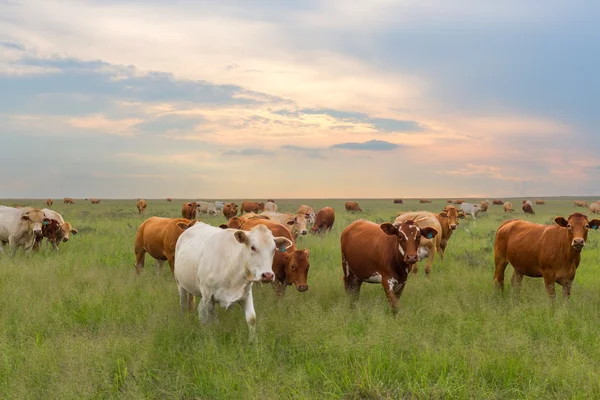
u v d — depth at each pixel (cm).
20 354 685
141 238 1290
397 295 971
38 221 1597
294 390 568
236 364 646
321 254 1700
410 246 890
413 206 7850
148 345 709
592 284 1179
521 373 615
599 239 2205
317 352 691
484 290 1079
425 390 567
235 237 762
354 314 868
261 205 3581
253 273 758
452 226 1556
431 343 707
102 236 2212
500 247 1097
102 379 607
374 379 599
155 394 594
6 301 955
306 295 1042
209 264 806
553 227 988
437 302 918
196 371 640
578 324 810
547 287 991
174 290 1062
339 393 576
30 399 574
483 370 622
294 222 1756
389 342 701
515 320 821
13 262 1451
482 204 5578
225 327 796
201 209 4938
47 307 907
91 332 826
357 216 4278
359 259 1010
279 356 685
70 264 1373
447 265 1462
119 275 1216
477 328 785
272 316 831
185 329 789
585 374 594
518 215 4928
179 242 943
